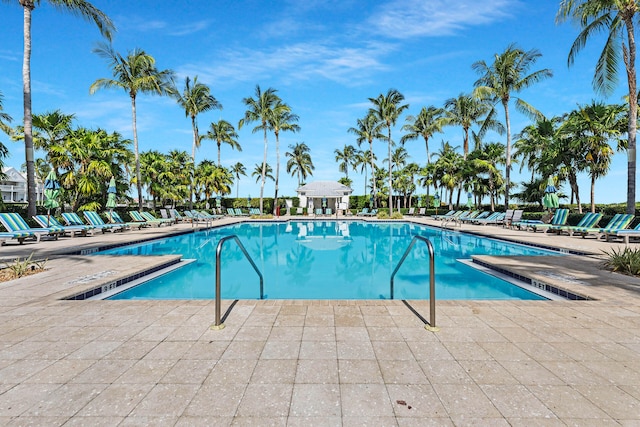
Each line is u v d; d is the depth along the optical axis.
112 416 1.95
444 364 2.62
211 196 37.56
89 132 19.23
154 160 27.67
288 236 16.42
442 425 1.88
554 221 14.19
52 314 3.81
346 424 1.88
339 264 9.48
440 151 37.53
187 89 27.95
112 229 15.73
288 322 3.58
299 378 2.40
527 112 20.94
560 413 1.98
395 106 29.02
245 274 8.15
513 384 2.32
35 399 2.12
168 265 7.70
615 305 4.16
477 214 20.83
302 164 47.41
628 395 2.18
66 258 7.80
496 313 3.85
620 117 17.61
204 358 2.71
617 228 11.13
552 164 19.86
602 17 13.00
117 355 2.77
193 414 1.97
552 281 5.45
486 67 21.34
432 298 3.38
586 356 2.76
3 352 2.83
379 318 3.70
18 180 40.53
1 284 5.23
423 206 41.09
